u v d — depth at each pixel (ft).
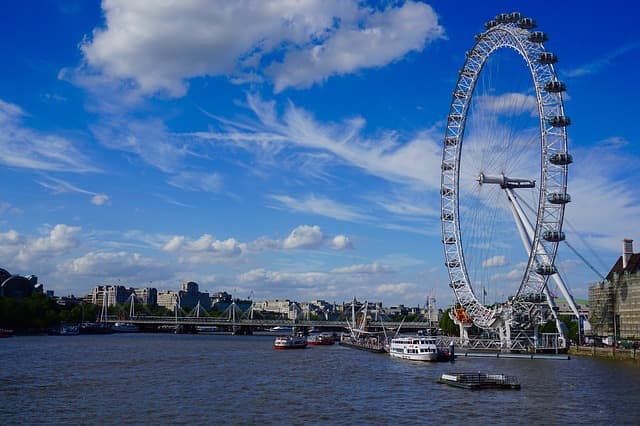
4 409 326.65
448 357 627.46
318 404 347.15
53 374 475.72
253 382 440.04
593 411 326.24
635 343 620.08
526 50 621.31
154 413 318.65
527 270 643.04
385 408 335.47
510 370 513.04
